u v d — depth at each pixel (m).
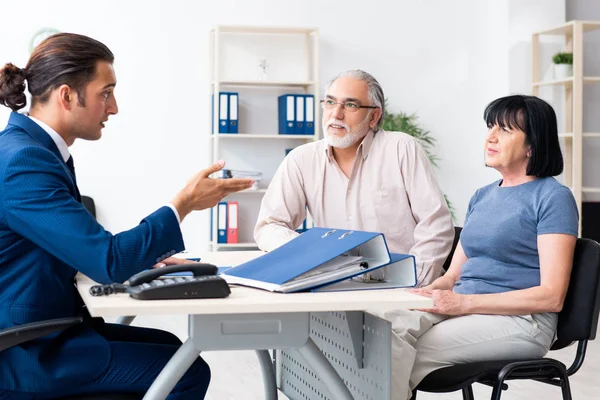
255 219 5.92
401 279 1.72
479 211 2.20
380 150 2.77
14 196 1.57
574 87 5.70
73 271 1.73
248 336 1.53
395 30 6.15
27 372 1.57
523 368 1.92
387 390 1.78
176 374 1.53
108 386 1.66
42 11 5.55
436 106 6.23
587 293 1.95
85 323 1.84
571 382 3.57
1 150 1.62
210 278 1.48
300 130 5.74
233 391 3.44
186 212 1.71
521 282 2.07
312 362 1.57
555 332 2.05
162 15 5.78
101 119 1.78
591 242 1.97
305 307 1.44
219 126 5.66
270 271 1.66
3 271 1.62
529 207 2.07
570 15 6.31
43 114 1.74
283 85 5.93
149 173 5.80
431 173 2.76
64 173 1.65
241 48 5.92
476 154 6.30
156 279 1.58
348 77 2.72
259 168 5.97
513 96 2.12
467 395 2.36
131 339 2.00
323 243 1.72
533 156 2.07
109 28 5.69
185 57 5.84
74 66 1.71
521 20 6.07
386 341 1.78
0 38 5.49
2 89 1.74
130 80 5.75
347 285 1.68
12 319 1.60
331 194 2.80
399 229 2.77
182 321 4.92
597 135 5.78
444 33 6.22
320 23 6.05
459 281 2.21
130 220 5.79
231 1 5.89
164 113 5.82
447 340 2.02
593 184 6.37
